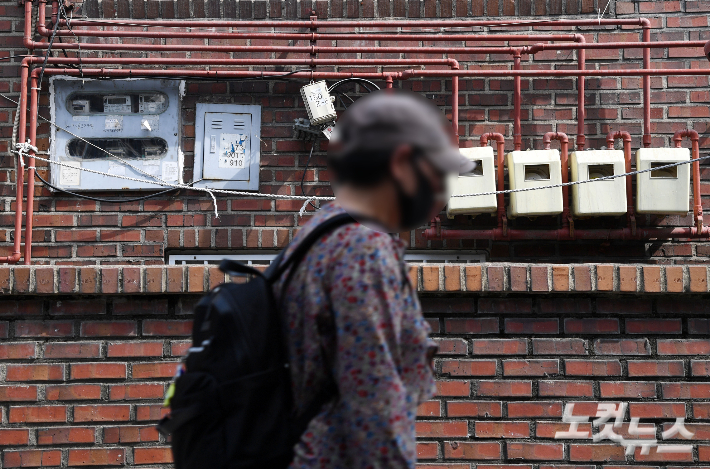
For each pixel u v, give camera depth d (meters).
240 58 3.78
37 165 3.63
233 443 1.12
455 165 1.17
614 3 3.82
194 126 3.71
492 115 3.77
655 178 3.46
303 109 3.76
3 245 3.59
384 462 1.03
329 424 1.13
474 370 2.85
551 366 2.85
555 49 3.65
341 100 3.78
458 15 3.84
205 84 3.75
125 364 2.85
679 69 3.64
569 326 2.87
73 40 3.74
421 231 3.67
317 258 1.14
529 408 2.83
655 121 3.77
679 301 2.88
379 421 1.03
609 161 3.48
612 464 2.80
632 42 3.67
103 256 3.59
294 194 3.70
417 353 1.14
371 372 1.05
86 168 3.63
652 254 3.65
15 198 3.63
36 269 2.79
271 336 1.15
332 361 1.14
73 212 3.62
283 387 1.15
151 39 3.78
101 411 2.82
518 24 3.74
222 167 3.68
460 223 3.68
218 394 1.14
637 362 2.84
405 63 3.66
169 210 3.65
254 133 3.72
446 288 2.81
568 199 3.59
